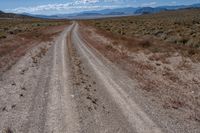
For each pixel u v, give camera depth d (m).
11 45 25.14
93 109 8.20
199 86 10.99
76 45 26.91
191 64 15.51
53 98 9.27
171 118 7.49
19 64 16.02
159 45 23.42
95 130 6.66
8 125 6.90
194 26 42.62
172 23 54.34
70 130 6.64
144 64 16.44
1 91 10.15
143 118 7.48
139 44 24.73
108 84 11.37
